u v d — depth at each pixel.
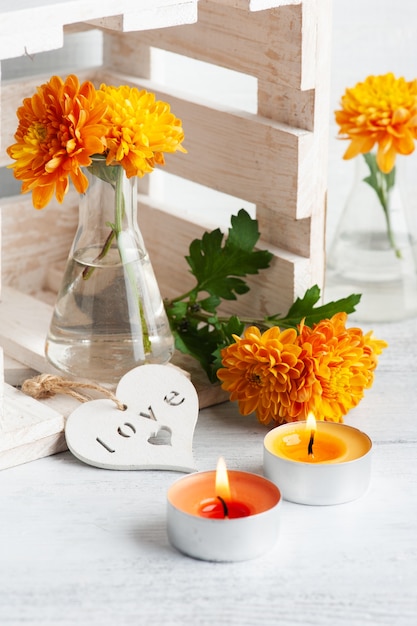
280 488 0.63
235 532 0.59
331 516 0.62
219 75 0.91
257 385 0.67
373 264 0.78
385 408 0.70
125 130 0.64
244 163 0.74
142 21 0.64
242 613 0.57
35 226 0.81
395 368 0.74
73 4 0.62
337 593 0.58
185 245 0.80
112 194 0.66
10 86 0.79
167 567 0.59
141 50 0.81
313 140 0.71
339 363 0.66
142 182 0.84
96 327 0.68
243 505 0.61
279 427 0.65
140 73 0.82
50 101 0.64
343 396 0.67
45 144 0.64
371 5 0.91
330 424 0.66
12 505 0.63
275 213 0.74
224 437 0.68
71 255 0.68
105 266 0.67
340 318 0.68
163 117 0.66
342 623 0.57
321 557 0.60
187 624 0.57
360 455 0.64
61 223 0.83
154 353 0.69
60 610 0.57
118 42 0.82
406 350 0.76
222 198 0.93
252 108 0.92
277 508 0.60
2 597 0.58
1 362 0.64
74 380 0.69
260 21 0.71
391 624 0.57
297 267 0.72
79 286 0.68
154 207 0.81
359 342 0.67
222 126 0.75
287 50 0.70
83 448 0.65
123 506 0.63
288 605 0.58
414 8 0.91
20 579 0.59
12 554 0.60
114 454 0.65
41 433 0.65
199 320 0.73
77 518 0.62
